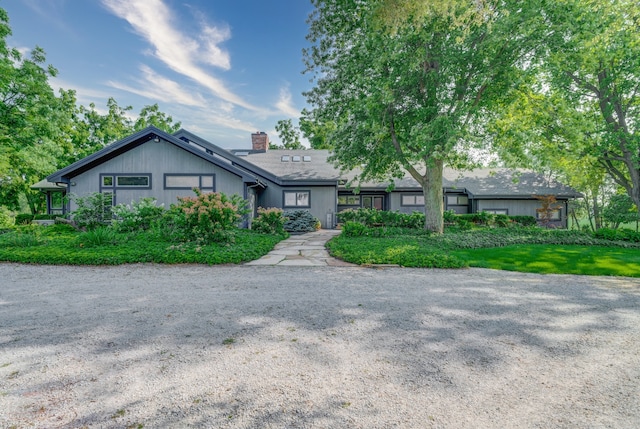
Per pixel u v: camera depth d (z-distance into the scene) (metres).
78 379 2.33
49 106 16.56
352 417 1.92
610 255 8.49
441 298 4.48
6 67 14.26
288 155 20.47
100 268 6.46
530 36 9.77
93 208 11.46
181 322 3.48
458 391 2.22
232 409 1.99
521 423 1.88
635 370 2.55
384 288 5.01
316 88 12.40
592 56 12.57
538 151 13.19
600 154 13.88
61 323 3.45
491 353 2.81
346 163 12.41
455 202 19.66
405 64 9.84
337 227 17.16
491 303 4.28
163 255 7.04
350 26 10.90
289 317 3.65
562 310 4.01
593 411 2.01
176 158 13.64
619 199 18.14
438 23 9.16
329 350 2.83
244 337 3.10
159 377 2.37
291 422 1.87
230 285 5.14
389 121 11.02
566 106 12.99
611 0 10.52
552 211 16.77
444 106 10.41
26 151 17.12
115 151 13.48
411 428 1.82
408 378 2.38
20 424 1.83
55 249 7.40
